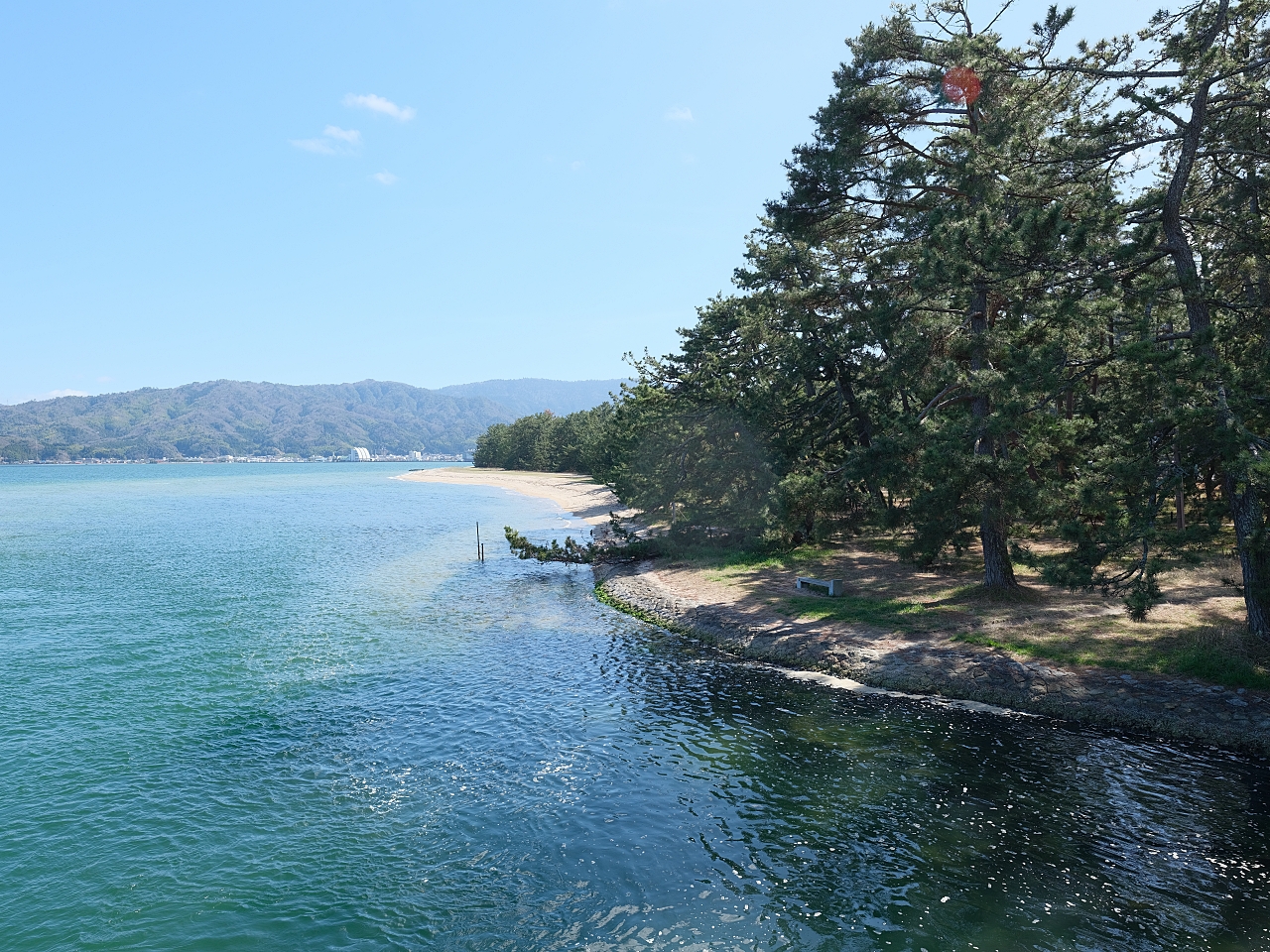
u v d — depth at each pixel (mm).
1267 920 9789
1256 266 19391
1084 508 18281
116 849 12320
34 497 115500
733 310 35469
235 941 9938
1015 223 18172
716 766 15156
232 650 24594
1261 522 16219
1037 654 18984
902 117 23156
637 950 9656
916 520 22031
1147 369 17422
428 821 13195
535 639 25734
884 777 14297
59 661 23188
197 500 106625
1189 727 15461
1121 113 18234
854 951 9508
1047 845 11797
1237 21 18438
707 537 39062
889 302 23875
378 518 74688
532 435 170750
